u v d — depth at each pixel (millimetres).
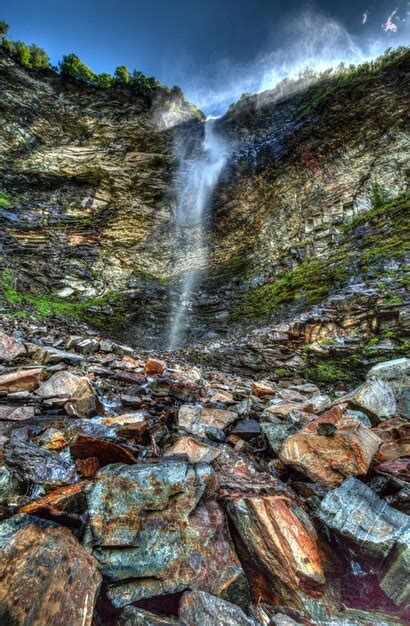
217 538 2562
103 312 19906
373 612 2393
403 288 12938
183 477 2855
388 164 21344
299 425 4398
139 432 3871
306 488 3453
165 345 18094
